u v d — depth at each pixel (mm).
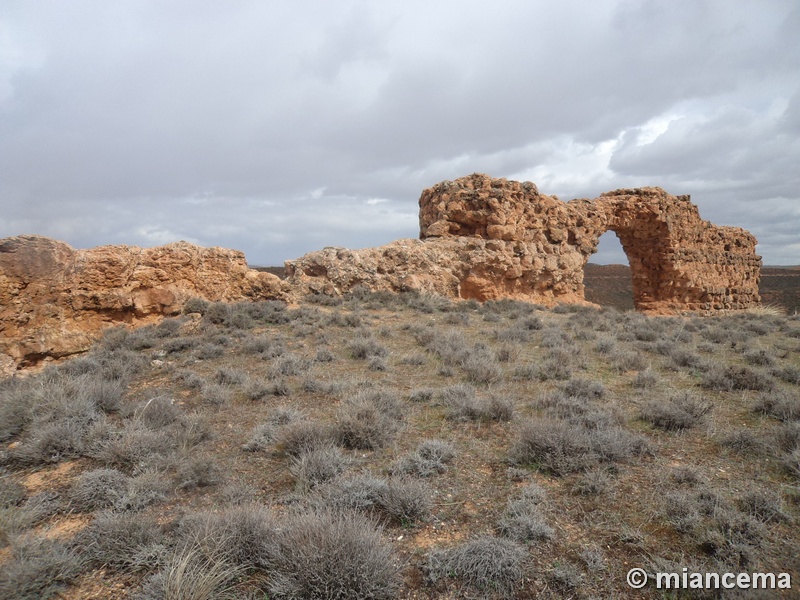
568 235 24953
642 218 27219
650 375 8219
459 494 4625
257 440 5965
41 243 11875
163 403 6930
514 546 3623
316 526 3504
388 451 5707
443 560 3551
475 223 22688
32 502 4527
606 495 4441
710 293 29672
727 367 8570
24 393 7238
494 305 19109
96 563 3662
